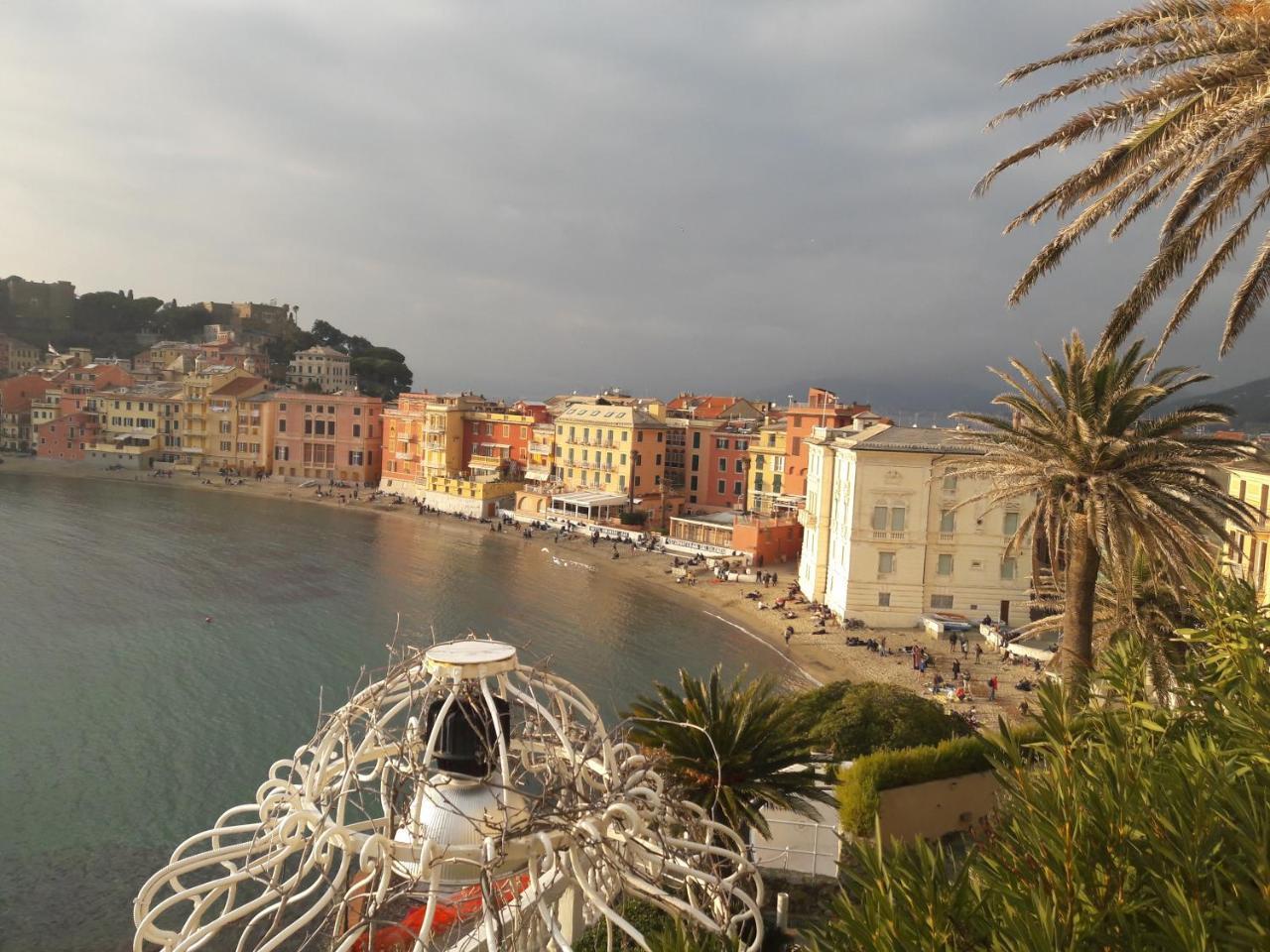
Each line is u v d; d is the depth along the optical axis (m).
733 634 77.56
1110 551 27.48
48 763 47.78
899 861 7.96
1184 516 27.75
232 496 153.75
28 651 66.94
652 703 23.66
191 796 44.62
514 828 10.16
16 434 191.12
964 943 7.55
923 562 75.38
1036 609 74.56
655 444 132.62
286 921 28.50
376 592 89.94
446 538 122.56
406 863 10.49
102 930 33.41
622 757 13.83
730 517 120.81
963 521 74.88
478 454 151.75
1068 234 17.73
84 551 103.19
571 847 10.55
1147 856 7.59
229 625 76.12
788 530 108.62
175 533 117.69
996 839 9.38
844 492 78.50
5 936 32.78
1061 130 17.19
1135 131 16.19
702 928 12.30
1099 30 16.36
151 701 57.53
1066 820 7.69
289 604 83.94
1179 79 15.10
